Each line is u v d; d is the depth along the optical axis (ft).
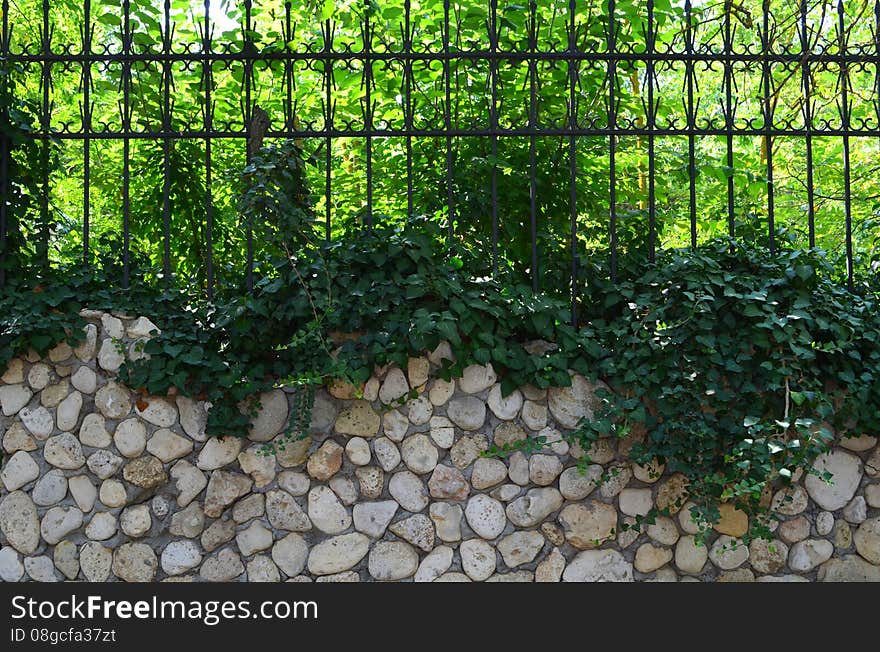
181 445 12.97
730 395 12.73
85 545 12.92
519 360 12.98
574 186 13.53
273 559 12.91
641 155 16.94
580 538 13.07
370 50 13.53
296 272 12.78
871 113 21.40
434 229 13.43
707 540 13.19
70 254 13.84
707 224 17.34
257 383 12.85
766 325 12.57
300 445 13.00
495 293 13.15
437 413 13.14
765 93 13.96
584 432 12.71
